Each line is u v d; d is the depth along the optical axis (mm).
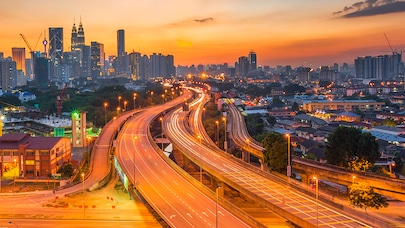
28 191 134875
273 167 128500
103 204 114062
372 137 130375
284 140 131750
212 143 175250
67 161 174875
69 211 108312
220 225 82312
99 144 178125
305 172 127688
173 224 83125
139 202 115938
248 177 115938
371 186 106500
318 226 77875
